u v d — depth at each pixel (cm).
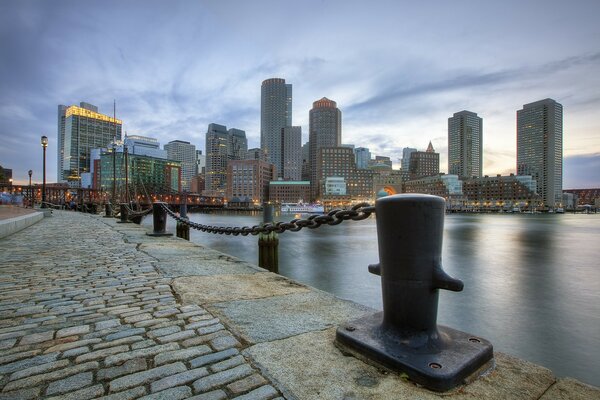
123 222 1883
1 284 435
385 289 225
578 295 1530
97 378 199
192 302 349
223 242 3728
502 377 193
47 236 1066
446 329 239
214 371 206
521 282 1820
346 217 344
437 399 170
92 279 461
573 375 821
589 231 6100
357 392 178
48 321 299
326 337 254
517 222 9856
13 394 182
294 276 1941
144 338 258
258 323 285
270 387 186
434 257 212
